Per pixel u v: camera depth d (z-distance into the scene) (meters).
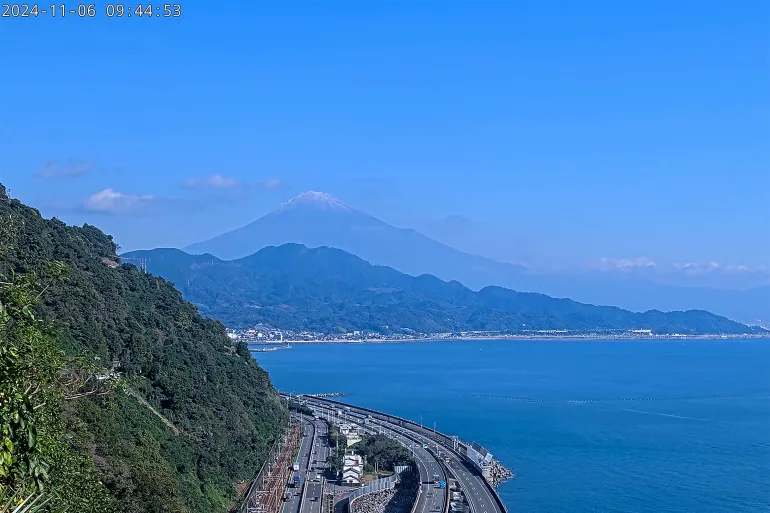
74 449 73.31
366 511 131.38
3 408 29.59
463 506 132.00
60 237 139.25
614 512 134.75
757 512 134.00
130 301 148.62
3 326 37.06
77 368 55.56
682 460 176.50
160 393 125.62
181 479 102.19
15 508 28.44
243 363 182.62
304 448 181.50
